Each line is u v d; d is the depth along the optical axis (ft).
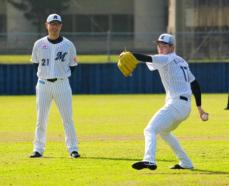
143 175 89.20
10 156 107.96
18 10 459.32
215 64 264.11
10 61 275.59
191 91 90.33
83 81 264.11
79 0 484.74
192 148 116.37
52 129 150.00
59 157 106.83
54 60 105.60
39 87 106.63
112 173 91.15
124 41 339.57
